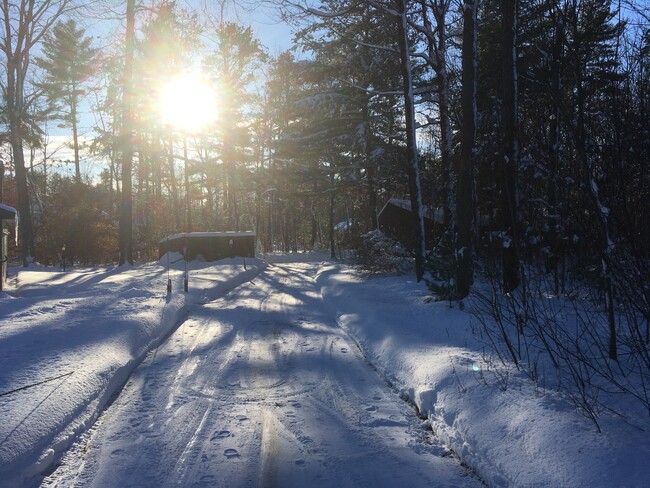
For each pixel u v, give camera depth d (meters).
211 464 4.59
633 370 5.23
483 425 4.77
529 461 3.99
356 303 12.99
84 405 5.75
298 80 30.28
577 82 5.34
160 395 6.61
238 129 42.50
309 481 4.28
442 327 8.90
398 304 11.97
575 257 8.94
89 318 10.31
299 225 76.38
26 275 23.64
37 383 5.96
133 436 5.24
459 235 10.53
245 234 35.25
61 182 42.62
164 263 31.91
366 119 29.33
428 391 5.94
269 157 34.97
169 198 54.03
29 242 31.47
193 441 5.10
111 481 4.26
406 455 4.83
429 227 23.58
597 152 5.39
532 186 10.12
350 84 17.94
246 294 18.27
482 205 15.01
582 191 5.55
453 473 4.45
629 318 5.29
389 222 27.67
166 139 41.00
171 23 31.45
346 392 6.78
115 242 39.12
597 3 5.89
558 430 4.14
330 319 12.85
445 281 11.39
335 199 41.91
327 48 26.31
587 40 6.03
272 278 25.66
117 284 17.61
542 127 8.97
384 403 6.35
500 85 16.62
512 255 9.42
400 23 15.09
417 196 15.73
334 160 33.47
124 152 26.28
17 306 11.71
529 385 5.28
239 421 5.66
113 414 5.89
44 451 4.57
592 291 8.03
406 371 7.11
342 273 22.69
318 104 28.72
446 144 16.94
